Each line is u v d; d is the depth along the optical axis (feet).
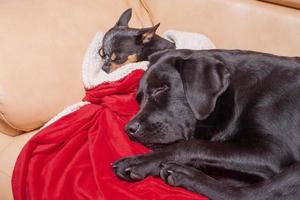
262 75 4.58
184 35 5.92
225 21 5.85
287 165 4.24
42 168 4.57
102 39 5.86
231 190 4.17
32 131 5.17
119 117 5.10
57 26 5.44
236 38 5.78
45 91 5.06
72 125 4.88
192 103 4.39
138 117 4.68
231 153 4.30
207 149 4.36
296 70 4.59
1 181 4.78
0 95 4.75
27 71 4.97
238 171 4.30
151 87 4.76
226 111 4.57
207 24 6.00
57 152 4.74
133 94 5.34
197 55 4.70
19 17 5.25
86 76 5.41
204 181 4.23
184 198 4.13
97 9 6.11
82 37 5.64
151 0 6.53
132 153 4.70
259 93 4.49
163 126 4.65
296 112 4.37
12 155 4.88
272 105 4.42
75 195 4.31
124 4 6.66
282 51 5.48
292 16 5.43
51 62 5.19
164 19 6.42
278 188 4.09
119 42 6.48
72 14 5.69
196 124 4.68
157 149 4.75
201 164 4.39
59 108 5.20
